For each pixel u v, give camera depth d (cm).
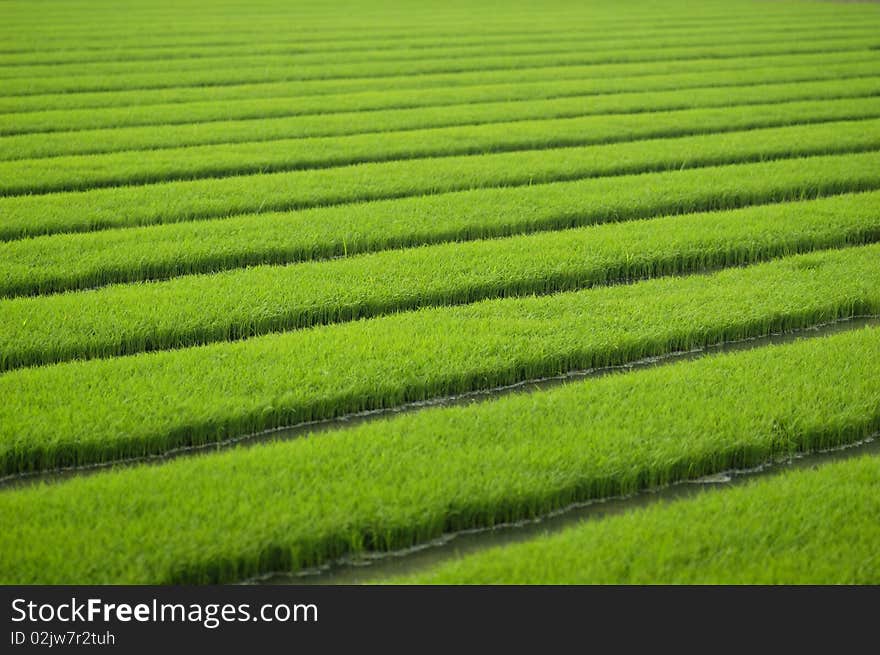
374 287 1052
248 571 605
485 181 1484
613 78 2303
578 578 575
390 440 728
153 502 646
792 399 798
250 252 1165
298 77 2291
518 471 687
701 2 4144
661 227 1271
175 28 3055
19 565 579
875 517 636
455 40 2847
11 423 744
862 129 1788
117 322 947
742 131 1819
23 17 3266
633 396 805
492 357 886
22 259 1122
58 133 1725
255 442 775
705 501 655
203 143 1702
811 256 1176
